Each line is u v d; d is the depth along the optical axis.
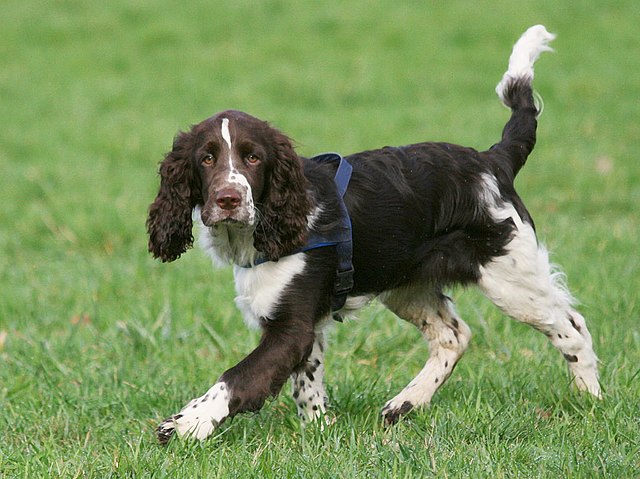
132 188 19.47
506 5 34.72
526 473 6.84
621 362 9.63
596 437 7.52
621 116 24.81
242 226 7.59
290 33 33.16
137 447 7.34
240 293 8.08
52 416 8.55
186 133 8.01
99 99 27.45
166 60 31.16
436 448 7.30
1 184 19.91
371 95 27.48
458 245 8.73
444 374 9.12
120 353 10.41
